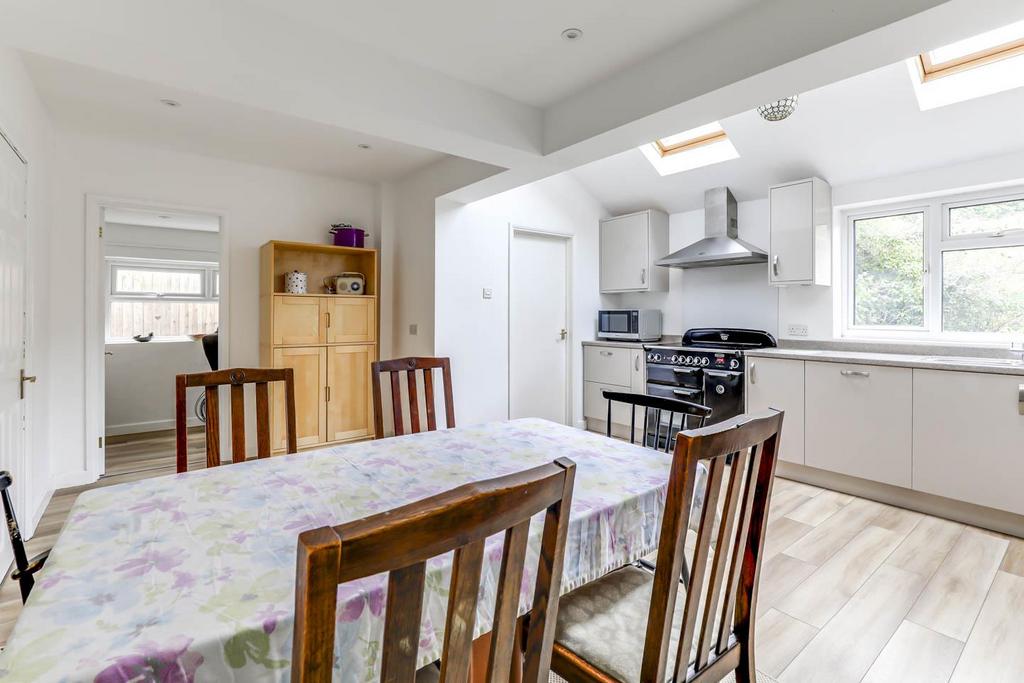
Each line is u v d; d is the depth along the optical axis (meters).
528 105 2.79
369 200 4.53
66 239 3.26
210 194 3.77
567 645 1.15
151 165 3.54
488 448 1.80
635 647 1.13
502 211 4.34
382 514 0.54
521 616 1.10
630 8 1.94
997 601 2.03
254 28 1.92
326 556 0.48
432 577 0.90
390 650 0.57
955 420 2.74
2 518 2.09
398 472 1.52
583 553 1.18
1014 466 2.56
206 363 5.33
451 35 2.13
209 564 0.95
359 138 3.38
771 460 1.10
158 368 5.09
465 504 0.58
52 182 3.19
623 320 4.71
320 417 4.00
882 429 3.01
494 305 4.32
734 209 4.23
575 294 4.88
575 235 4.86
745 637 1.16
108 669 0.66
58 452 3.27
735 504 1.02
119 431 4.89
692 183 4.23
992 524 2.68
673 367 4.15
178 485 1.39
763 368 3.58
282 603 0.82
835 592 2.10
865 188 3.56
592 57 2.31
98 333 3.41
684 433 0.88
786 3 1.84
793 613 1.96
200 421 5.25
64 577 0.90
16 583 2.09
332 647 0.51
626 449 1.79
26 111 2.47
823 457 3.27
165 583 0.88
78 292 3.31
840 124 3.15
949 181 3.20
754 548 1.14
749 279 4.23
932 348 3.31
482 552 0.62
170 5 1.75
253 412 3.88
